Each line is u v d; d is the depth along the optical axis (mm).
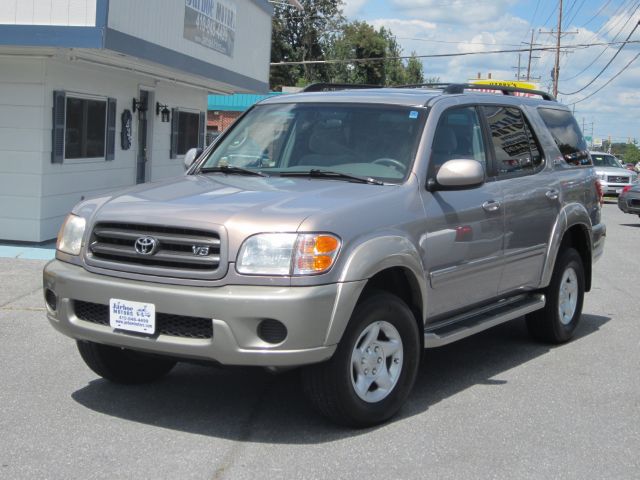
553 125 7156
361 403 4641
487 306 6066
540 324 6945
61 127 11766
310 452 4387
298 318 4188
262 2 18672
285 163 5613
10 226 11461
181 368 6055
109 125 13586
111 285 4500
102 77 13203
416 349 4984
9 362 6027
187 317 4363
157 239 4453
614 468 4289
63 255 4895
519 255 6195
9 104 11289
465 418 5031
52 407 5062
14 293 8352
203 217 4402
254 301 4176
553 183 6730
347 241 4434
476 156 5871
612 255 13531
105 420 4848
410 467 4215
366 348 4664
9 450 4332
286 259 4246
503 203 5957
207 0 14812
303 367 4488
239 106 36156
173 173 17172
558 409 5258
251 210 4438
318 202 4609
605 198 31484
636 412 5230
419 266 4938
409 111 5594
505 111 6473
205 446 4449
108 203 4871
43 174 11422
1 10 10562
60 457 4254
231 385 5637
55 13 10492
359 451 4418
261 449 4418
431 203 5191
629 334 7582
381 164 5316
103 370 5355
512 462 4328
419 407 5238
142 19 11797
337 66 63625
